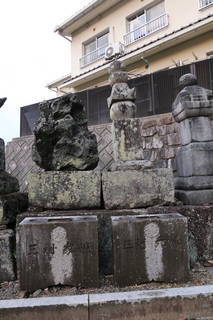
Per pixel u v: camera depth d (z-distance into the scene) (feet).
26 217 11.09
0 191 12.23
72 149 13.21
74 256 9.89
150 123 23.02
